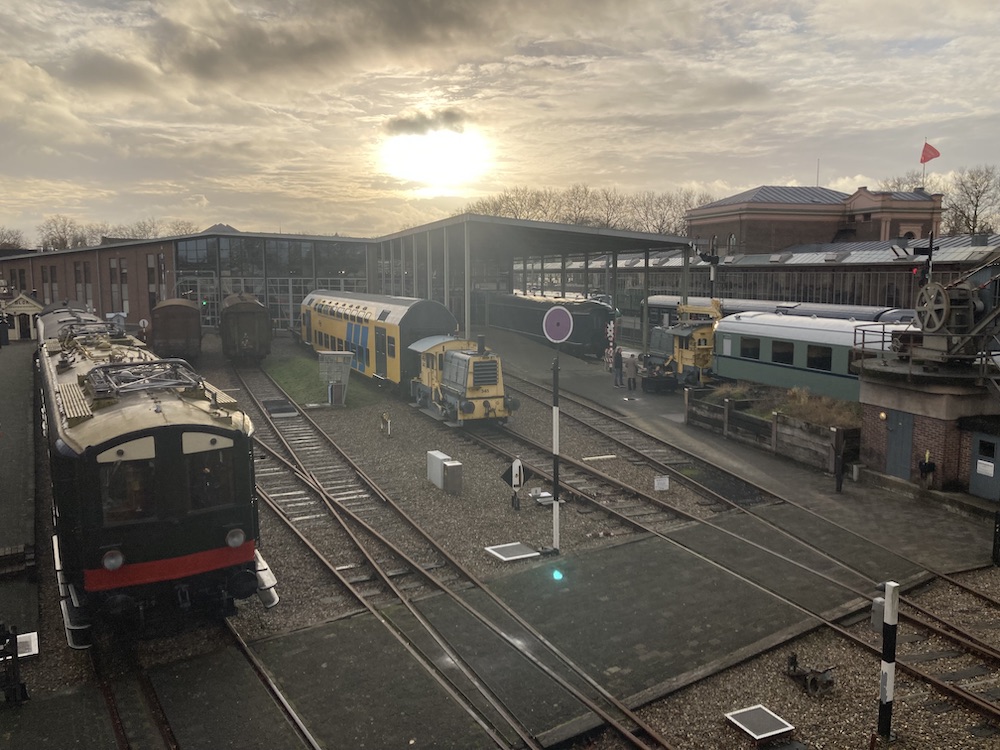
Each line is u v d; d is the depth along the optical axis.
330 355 27.59
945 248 38.31
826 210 58.84
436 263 56.62
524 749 8.46
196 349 36.78
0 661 10.03
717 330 30.77
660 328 35.28
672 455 21.95
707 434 24.39
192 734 8.59
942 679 10.16
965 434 17.34
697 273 55.06
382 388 31.33
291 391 31.00
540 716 9.06
